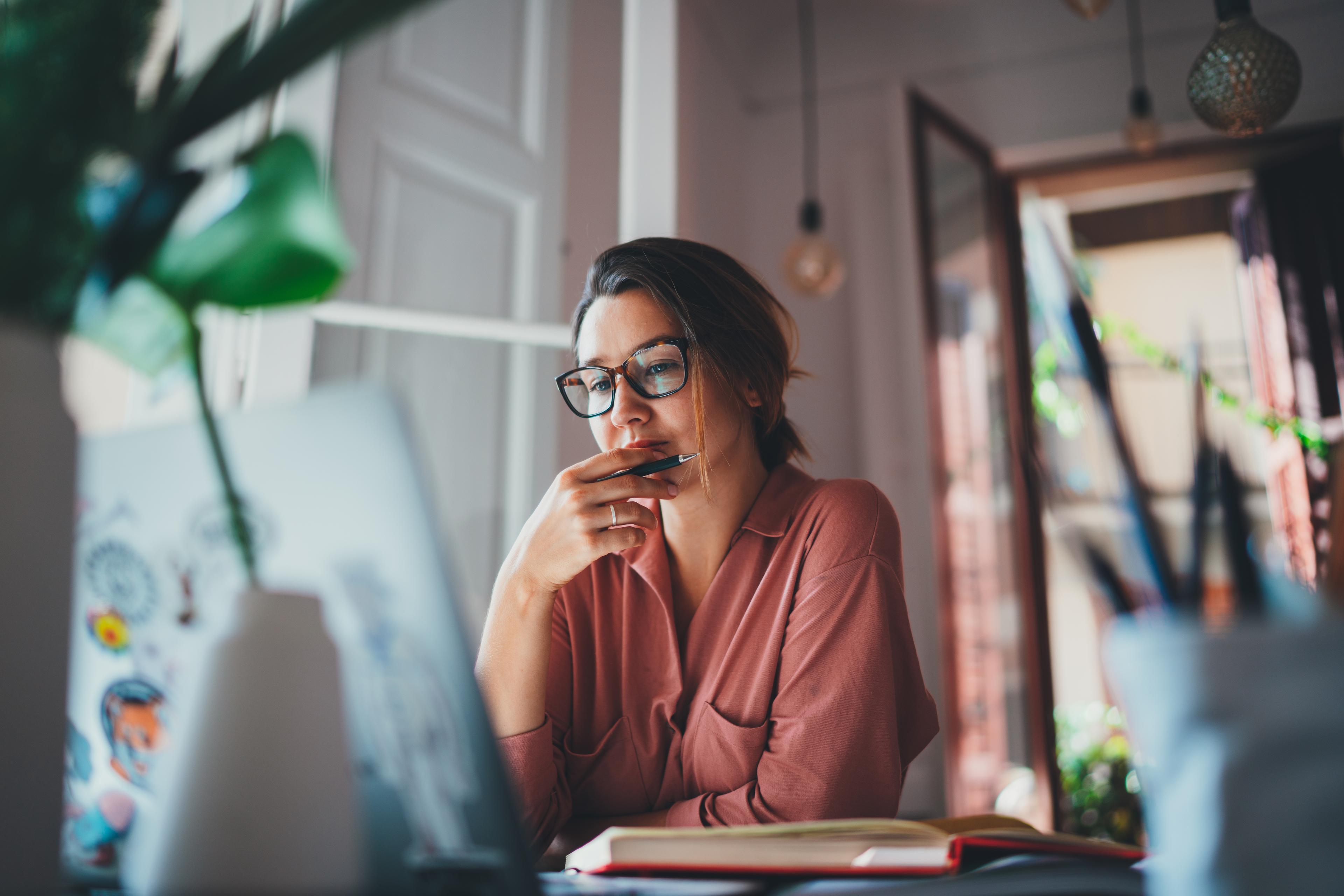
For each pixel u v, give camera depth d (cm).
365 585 43
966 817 70
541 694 97
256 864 40
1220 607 46
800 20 421
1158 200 466
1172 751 37
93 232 49
